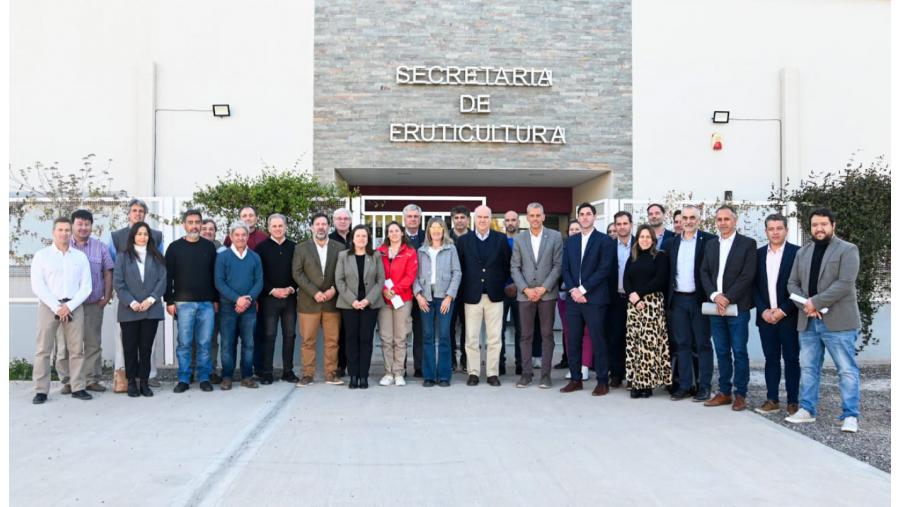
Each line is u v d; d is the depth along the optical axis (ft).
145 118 41.27
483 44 42.65
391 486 16.51
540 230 28.94
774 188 43.32
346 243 30.40
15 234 33.58
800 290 22.68
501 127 42.57
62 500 15.49
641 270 26.71
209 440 20.42
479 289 29.12
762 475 17.35
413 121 42.47
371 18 42.39
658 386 28.14
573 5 43.04
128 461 18.35
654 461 18.49
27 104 41.34
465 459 18.65
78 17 41.60
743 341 24.79
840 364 22.04
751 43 43.57
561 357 37.76
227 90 41.98
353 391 28.07
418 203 50.83
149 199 34.14
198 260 27.99
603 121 43.09
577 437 20.92
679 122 43.32
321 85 42.24
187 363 28.12
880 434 21.61
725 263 24.84
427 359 29.25
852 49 43.83
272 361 29.86
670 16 43.47
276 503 15.39
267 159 41.98
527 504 15.33
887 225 36.04
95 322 27.86
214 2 42.09
